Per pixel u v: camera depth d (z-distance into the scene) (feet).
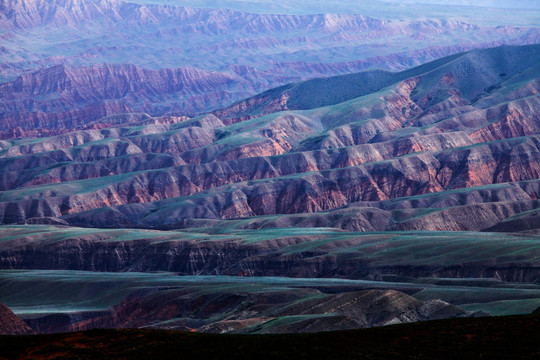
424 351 414.41
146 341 433.89
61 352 414.00
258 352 412.16
